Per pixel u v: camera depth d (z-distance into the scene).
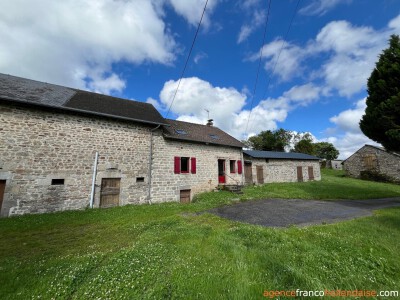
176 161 10.55
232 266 2.90
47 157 7.18
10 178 6.53
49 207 7.06
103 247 3.97
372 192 12.26
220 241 3.89
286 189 12.90
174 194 10.23
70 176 7.55
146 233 4.72
